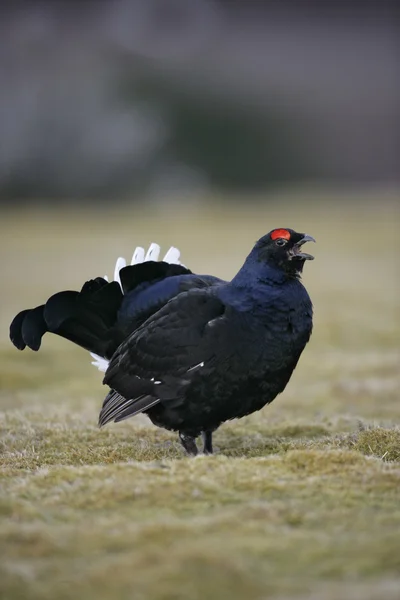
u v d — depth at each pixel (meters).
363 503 6.88
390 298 23.42
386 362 15.90
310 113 53.47
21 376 15.62
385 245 33.06
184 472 7.56
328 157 53.06
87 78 48.44
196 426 8.96
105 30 50.16
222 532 6.25
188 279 9.50
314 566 5.73
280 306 8.70
